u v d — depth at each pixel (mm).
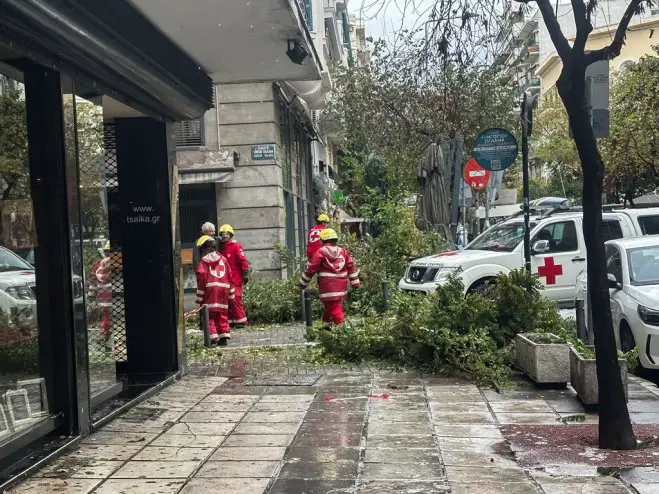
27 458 4973
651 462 4797
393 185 20641
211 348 10156
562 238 13078
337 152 42594
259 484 4504
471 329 8281
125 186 7906
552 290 12828
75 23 5137
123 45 6070
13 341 4941
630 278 8953
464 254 13062
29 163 5332
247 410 6516
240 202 17422
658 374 8875
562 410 6410
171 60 7496
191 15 6711
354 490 4375
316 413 6359
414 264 13398
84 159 5965
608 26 6305
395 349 8914
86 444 5453
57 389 5465
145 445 5422
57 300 5465
